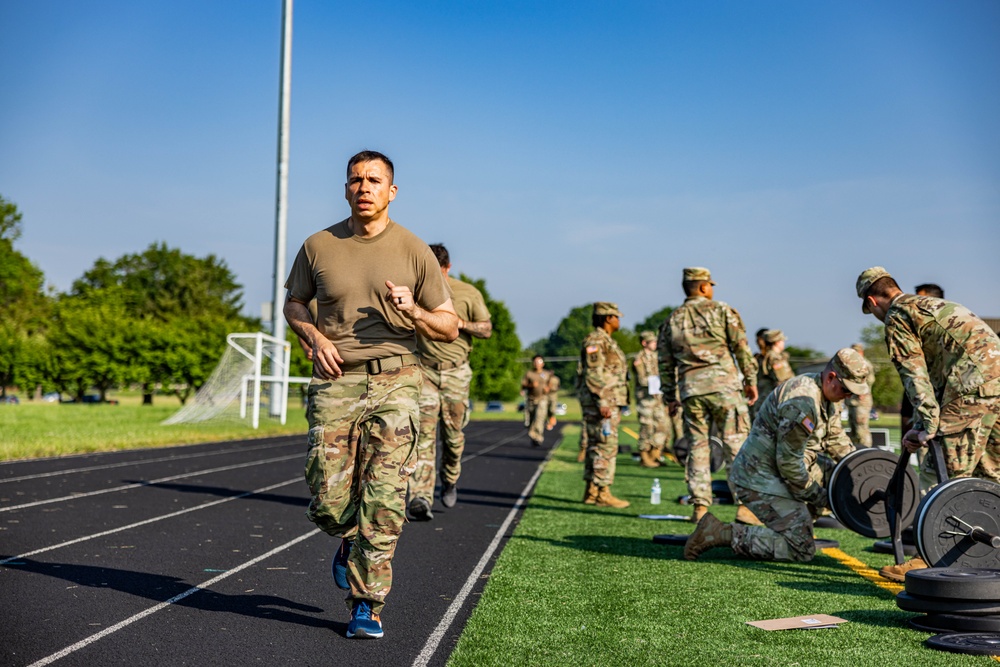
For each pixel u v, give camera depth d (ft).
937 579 15.15
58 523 26.12
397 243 15.25
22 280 262.47
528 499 35.58
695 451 29.07
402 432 14.75
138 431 73.05
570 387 491.72
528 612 16.57
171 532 25.08
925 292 25.79
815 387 21.33
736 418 28.48
